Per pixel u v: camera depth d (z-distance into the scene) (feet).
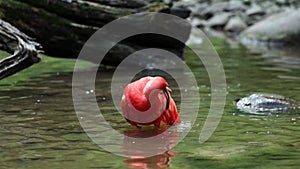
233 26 148.56
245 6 160.04
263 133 43.19
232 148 38.63
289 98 57.82
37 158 35.88
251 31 136.77
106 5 77.46
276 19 137.28
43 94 59.52
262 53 106.01
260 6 158.10
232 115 50.11
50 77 71.82
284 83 69.05
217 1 165.78
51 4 73.87
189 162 35.17
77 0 75.20
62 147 38.73
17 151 37.50
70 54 76.84
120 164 34.68
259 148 38.63
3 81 68.18
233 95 60.54
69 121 46.96
